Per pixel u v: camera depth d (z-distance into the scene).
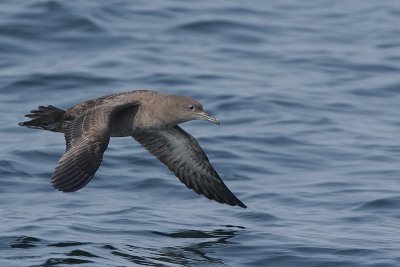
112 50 24.03
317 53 24.86
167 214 15.43
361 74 23.47
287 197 16.33
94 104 13.24
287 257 13.57
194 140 14.47
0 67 22.70
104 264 13.10
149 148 14.68
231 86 22.02
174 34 25.45
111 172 17.30
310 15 27.98
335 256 13.57
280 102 21.14
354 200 16.11
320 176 17.41
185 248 13.88
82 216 15.21
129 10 26.44
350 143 19.14
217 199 14.71
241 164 17.86
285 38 25.94
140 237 14.30
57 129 13.26
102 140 11.95
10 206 15.78
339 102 21.55
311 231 14.66
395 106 21.61
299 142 19.06
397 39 26.19
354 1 29.66
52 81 21.84
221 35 25.72
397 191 16.45
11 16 24.75
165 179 17.06
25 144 18.62
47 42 24.09
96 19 25.31
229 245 14.02
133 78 22.22
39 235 14.14
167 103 13.66
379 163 18.11
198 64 23.45
